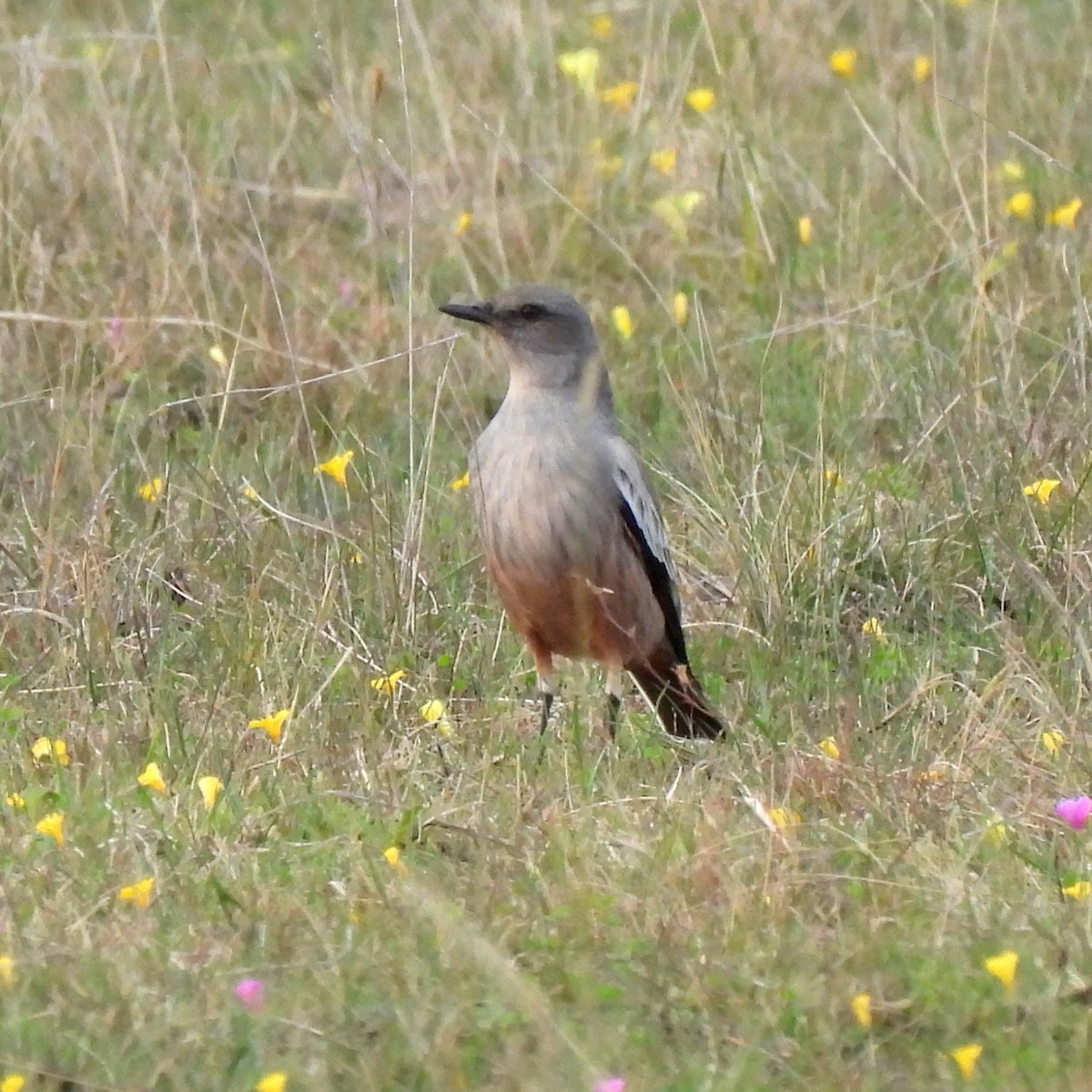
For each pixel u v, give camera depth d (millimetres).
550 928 9016
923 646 11992
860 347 14633
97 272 15422
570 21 19609
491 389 14836
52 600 12148
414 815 9945
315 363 14789
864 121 16312
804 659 11719
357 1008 8297
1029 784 10203
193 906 9172
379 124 17516
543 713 11352
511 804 10180
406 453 14141
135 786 10336
